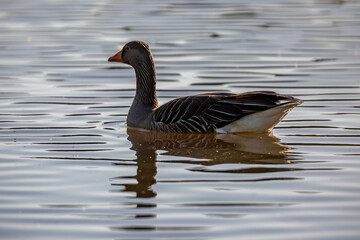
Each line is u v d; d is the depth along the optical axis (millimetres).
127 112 15945
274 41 24750
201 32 26406
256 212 8922
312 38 25156
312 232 8266
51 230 8406
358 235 8172
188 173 10781
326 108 15828
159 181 10336
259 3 34250
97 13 30875
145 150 12445
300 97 17000
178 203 9297
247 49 23516
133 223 8602
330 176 10492
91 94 17672
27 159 11641
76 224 8602
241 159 11680
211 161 11562
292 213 8875
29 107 16109
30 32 26469
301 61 21562
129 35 25656
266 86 18219
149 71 15055
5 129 13961
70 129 14117
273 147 12555
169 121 14086
